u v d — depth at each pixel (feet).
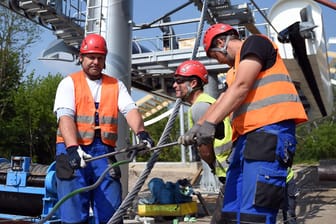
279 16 35.22
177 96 14.35
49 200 19.44
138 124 12.54
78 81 12.62
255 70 8.99
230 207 9.62
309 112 64.85
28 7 34.91
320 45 35.58
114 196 12.26
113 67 26.71
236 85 8.91
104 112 12.60
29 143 88.58
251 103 9.29
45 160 92.17
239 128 9.47
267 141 8.95
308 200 36.47
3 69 94.32
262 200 8.75
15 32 94.99
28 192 20.24
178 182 27.73
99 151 12.43
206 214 28.50
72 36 39.24
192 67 14.16
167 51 45.03
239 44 10.21
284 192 9.09
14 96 89.51
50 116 89.61
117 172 12.47
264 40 9.31
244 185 9.09
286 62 38.83
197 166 74.64
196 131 8.99
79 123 12.33
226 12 36.76
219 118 8.84
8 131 86.17
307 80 45.32
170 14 37.29
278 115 9.09
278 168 8.91
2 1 34.50
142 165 78.23
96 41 12.68
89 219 12.61
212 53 10.50
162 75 50.67
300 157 125.39
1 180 21.13
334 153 124.06
